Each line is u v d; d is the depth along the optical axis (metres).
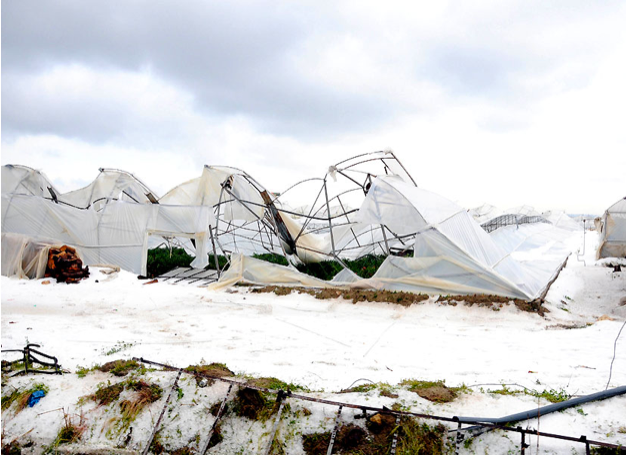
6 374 6.66
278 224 19.84
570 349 8.24
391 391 5.84
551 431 4.75
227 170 19.34
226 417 5.55
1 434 5.61
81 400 5.97
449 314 12.21
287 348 8.62
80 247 19.25
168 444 5.34
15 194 19.33
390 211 14.87
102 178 21.94
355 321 11.48
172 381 6.14
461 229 15.00
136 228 19.66
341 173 17.31
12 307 12.37
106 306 13.02
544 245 29.62
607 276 17.67
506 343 8.98
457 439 4.77
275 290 15.39
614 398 5.31
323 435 5.15
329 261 21.55
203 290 16.11
